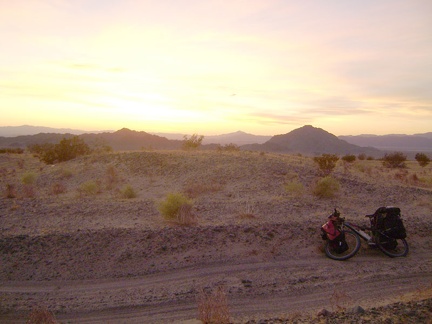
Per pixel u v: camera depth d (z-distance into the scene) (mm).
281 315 5996
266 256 8555
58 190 18594
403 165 41094
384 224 8820
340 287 7164
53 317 5996
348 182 18125
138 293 7016
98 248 8680
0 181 22781
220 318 5621
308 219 11086
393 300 6371
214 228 9617
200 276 7676
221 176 20000
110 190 19219
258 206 12914
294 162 24297
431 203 14375
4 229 10156
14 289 7219
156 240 8961
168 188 19125
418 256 8844
